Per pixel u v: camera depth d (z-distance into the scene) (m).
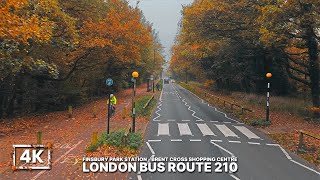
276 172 13.14
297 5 20.72
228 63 46.47
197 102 43.84
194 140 18.86
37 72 25.09
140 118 26.77
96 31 32.16
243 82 49.28
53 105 34.94
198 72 68.12
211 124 24.77
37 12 19.48
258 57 38.41
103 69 46.84
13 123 24.58
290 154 16.12
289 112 28.55
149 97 44.88
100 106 36.75
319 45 30.25
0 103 29.00
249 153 16.14
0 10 12.62
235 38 30.16
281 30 22.05
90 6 31.45
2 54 15.81
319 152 15.76
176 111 32.94
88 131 20.95
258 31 24.80
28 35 14.26
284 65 35.66
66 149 16.03
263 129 22.77
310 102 31.66
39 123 24.84
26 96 32.75
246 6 25.33
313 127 22.53
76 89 35.84
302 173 13.08
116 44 38.59
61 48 25.45
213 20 27.14
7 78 25.62
